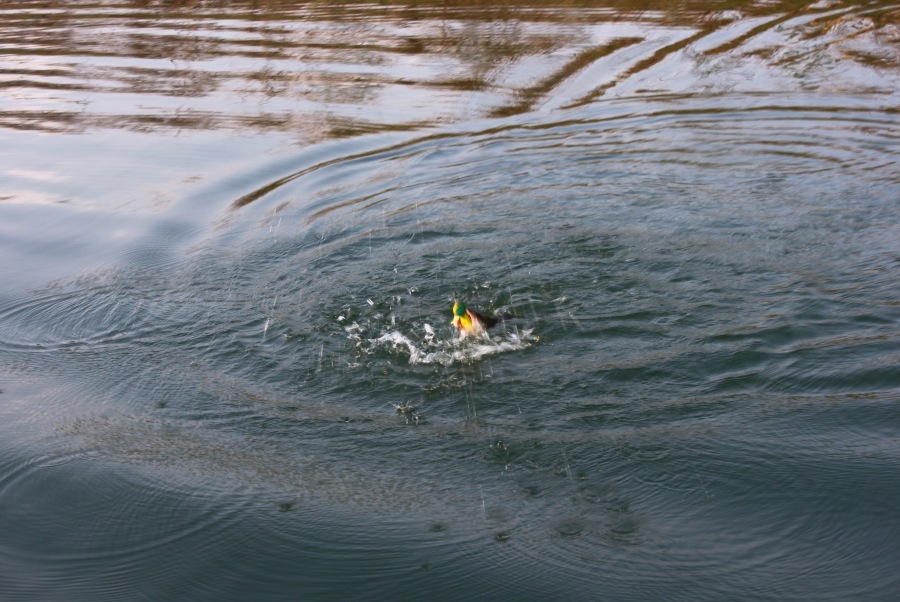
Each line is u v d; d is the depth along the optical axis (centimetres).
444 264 787
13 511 529
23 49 1789
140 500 532
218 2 2142
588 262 773
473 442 560
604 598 438
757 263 757
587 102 1321
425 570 466
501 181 1006
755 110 1227
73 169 1143
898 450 526
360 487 530
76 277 825
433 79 1489
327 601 453
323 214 940
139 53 1738
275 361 661
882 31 1550
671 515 490
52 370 672
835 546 459
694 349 637
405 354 657
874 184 931
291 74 1559
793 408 571
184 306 751
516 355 646
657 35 1661
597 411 580
